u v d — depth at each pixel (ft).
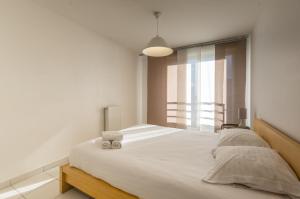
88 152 6.27
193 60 13.87
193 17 9.36
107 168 5.53
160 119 15.44
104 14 9.24
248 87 12.09
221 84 12.76
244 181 3.99
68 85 9.95
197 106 13.69
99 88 12.23
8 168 7.29
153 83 15.81
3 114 7.09
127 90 15.15
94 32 11.68
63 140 9.67
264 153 4.58
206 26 10.49
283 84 5.46
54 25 9.07
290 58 4.91
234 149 4.95
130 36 12.37
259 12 8.71
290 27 4.91
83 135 10.96
